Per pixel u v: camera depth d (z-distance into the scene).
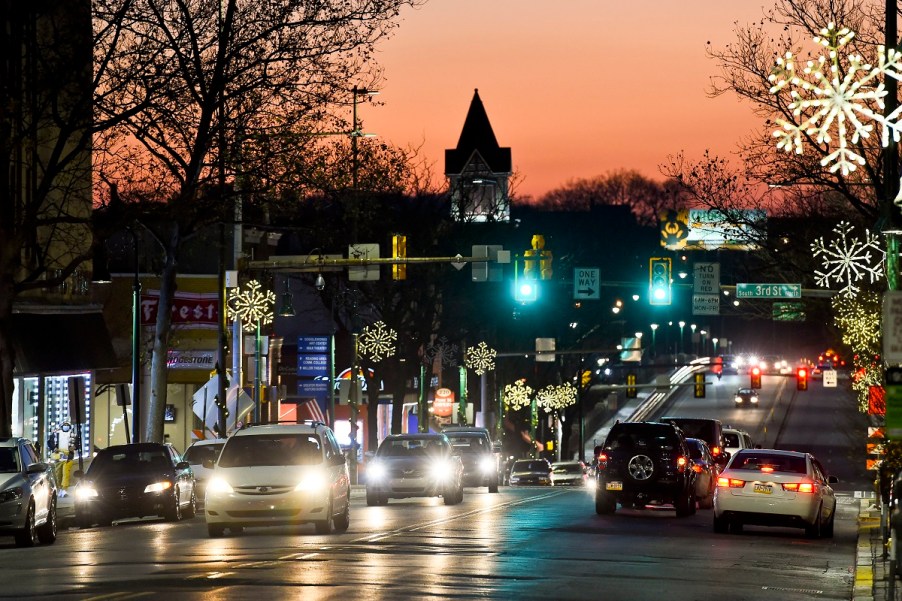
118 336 120.88
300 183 72.44
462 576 34.81
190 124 71.00
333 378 110.81
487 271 76.19
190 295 115.56
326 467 51.34
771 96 77.69
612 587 33.12
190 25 69.19
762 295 84.12
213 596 29.88
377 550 42.59
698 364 147.12
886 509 42.09
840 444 179.00
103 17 67.25
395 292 126.25
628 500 64.00
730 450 90.81
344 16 71.31
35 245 67.25
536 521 58.22
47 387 85.44
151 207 66.88
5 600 29.61
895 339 31.08
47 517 50.25
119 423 120.31
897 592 32.72
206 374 120.06
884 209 45.44
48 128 83.50
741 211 91.44
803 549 48.12
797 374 172.38
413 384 171.62
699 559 42.03
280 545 45.03
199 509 76.94
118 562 39.38
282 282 139.75
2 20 68.88
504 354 135.38
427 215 126.62
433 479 73.88
